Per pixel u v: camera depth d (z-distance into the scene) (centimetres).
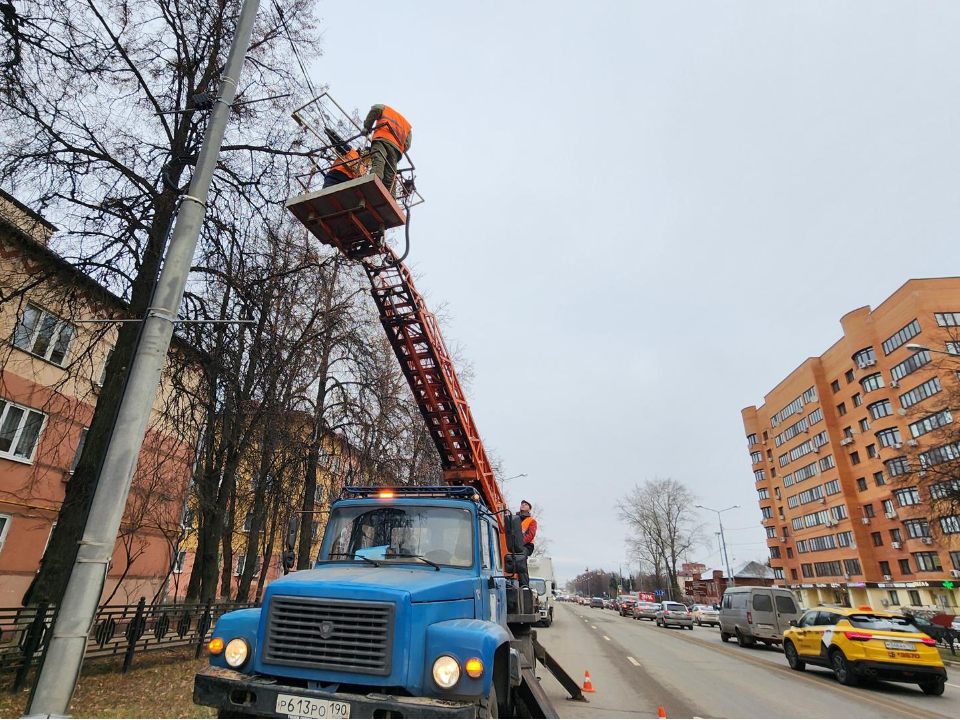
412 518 609
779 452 7294
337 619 436
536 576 2875
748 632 1888
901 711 859
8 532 1545
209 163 634
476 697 412
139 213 980
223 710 446
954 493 2211
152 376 539
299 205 922
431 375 1172
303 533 1605
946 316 4491
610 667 1264
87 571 466
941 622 2856
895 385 4856
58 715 426
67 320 991
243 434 1276
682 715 771
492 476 1238
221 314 1132
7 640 702
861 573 5278
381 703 394
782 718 777
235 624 471
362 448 1716
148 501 1395
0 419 1523
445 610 480
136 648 905
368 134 1041
